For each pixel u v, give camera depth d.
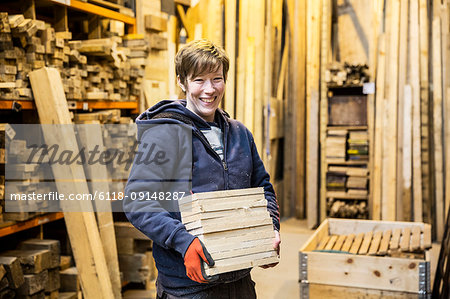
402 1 5.97
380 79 6.08
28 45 3.16
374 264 3.52
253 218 1.81
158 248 1.83
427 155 5.96
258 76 6.11
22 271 3.07
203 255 1.64
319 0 6.30
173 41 5.35
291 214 7.24
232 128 1.99
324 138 6.30
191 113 1.84
